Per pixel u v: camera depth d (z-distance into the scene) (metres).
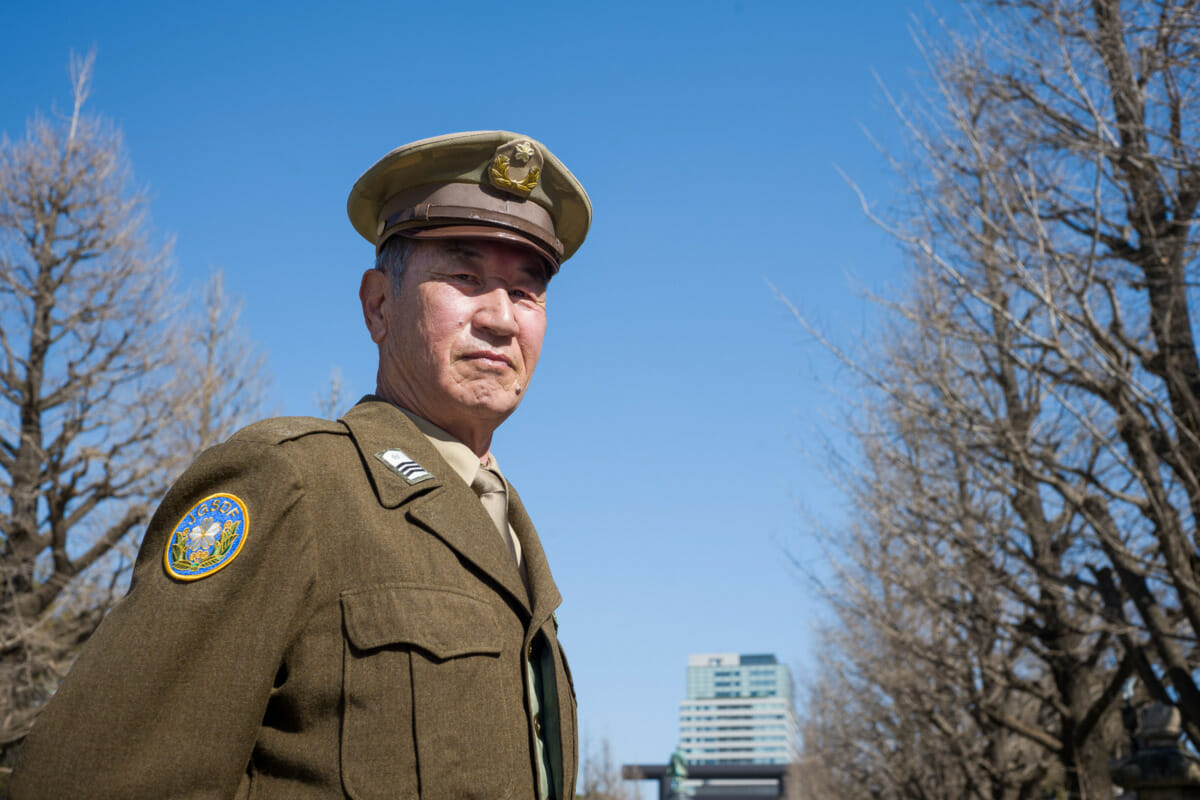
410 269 2.41
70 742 1.67
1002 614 14.73
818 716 34.78
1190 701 8.98
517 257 2.45
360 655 1.87
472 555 2.07
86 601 17.53
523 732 2.00
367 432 2.17
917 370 11.24
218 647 1.79
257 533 1.88
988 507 13.34
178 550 1.87
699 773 100.06
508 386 2.42
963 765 18.28
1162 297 8.73
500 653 2.01
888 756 23.12
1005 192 9.25
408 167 2.44
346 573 1.94
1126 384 7.94
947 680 16.47
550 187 2.51
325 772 1.81
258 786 1.84
